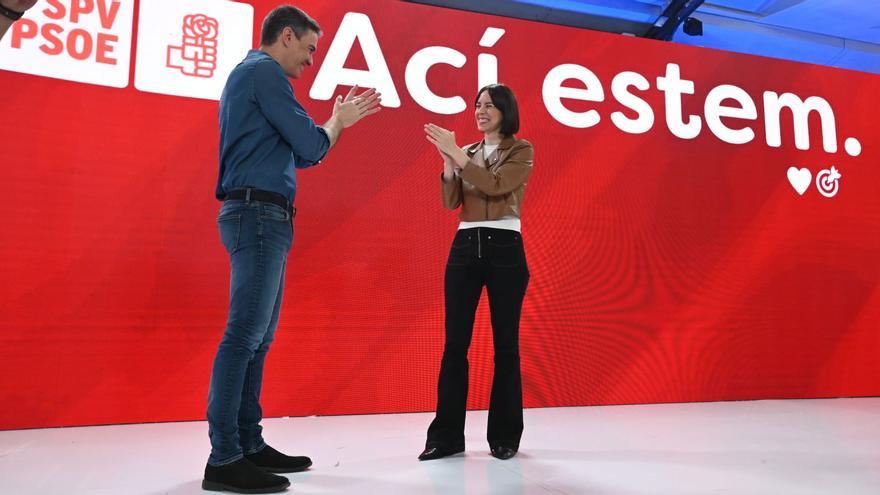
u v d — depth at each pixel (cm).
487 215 204
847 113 386
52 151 261
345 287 291
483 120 215
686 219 344
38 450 208
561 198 326
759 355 345
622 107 343
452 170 210
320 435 235
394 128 307
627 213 335
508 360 202
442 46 319
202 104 282
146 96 275
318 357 284
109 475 173
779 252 357
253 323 160
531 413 291
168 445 216
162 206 272
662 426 258
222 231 167
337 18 304
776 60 376
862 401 340
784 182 365
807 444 223
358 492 155
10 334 248
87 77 268
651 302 332
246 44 291
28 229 254
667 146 347
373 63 307
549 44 337
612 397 320
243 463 156
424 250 304
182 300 270
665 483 167
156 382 264
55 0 267
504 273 202
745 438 233
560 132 331
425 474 174
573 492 157
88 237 262
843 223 372
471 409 299
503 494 154
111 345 260
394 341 294
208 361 270
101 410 256
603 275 326
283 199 168
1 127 255
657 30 438
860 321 366
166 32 280
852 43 471
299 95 294
